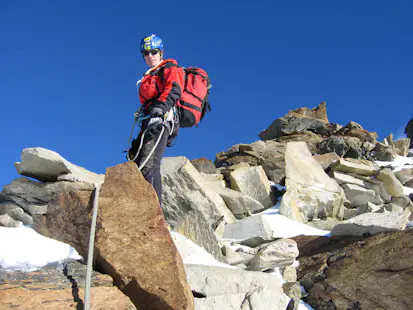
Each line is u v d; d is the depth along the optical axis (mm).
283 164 13695
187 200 8961
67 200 4320
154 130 4883
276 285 5176
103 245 3732
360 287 5266
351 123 19219
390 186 13273
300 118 19516
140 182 4211
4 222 5035
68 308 3125
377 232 7594
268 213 11258
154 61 5207
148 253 3719
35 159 5195
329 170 14430
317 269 5863
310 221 11477
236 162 14602
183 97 5066
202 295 4586
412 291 4922
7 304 3002
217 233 8914
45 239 3844
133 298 3529
